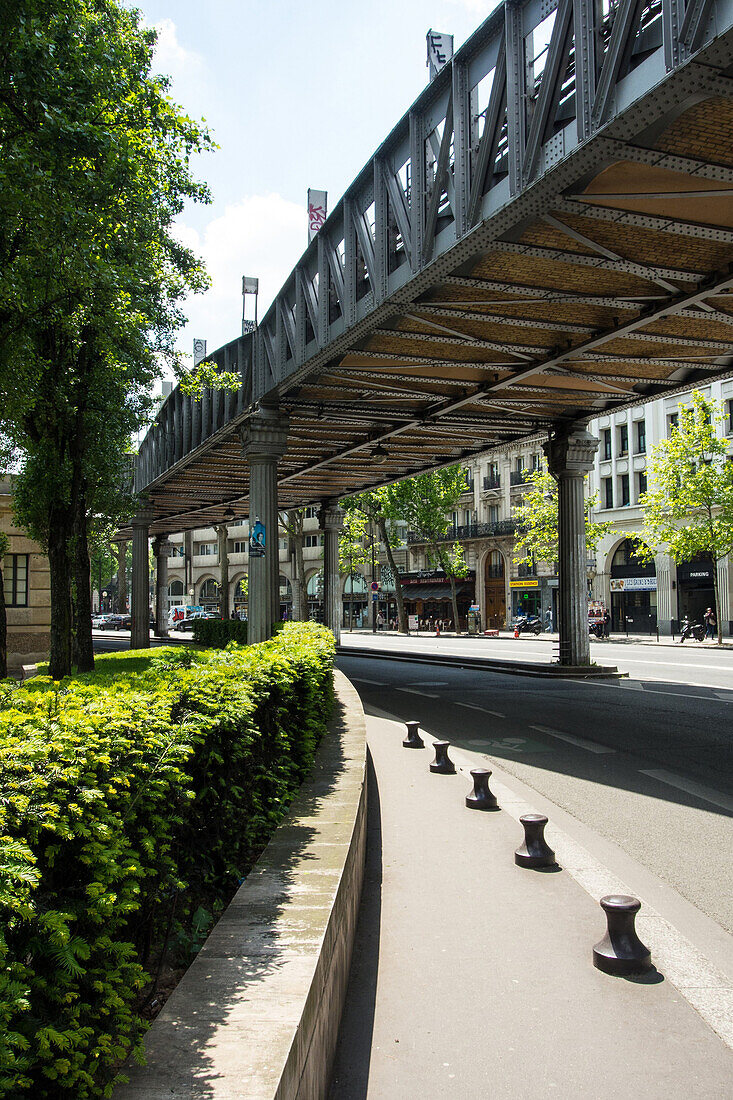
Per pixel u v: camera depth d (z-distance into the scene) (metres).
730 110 7.70
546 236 10.57
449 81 10.71
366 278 13.70
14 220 9.42
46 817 2.16
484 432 22.83
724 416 36.00
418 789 8.47
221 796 3.98
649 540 39.44
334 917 3.28
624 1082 3.16
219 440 22.05
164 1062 2.04
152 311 14.03
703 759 9.99
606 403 20.34
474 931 4.70
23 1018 1.93
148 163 11.17
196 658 5.86
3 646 14.95
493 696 16.94
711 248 10.96
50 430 16.94
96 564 85.12
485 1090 3.10
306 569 74.81
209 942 2.88
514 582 56.53
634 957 4.14
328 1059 3.06
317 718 7.52
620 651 33.44
